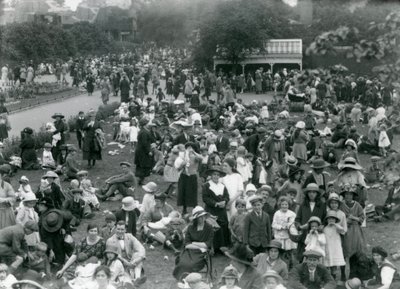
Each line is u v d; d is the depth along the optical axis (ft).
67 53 149.69
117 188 64.18
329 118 99.45
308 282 35.83
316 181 49.34
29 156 78.95
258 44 83.15
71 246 43.50
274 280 32.78
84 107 133.69
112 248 38.11
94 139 79.92
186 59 122.42
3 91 138.21
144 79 143.02
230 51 93.81
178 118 95.86
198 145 68.44
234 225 45.32
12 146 83.25
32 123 113.50
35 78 156.56
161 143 78.69
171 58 138.82
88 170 78.74
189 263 38.37
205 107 119.34
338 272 42.60
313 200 42.50
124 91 129.49
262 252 41.65
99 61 150.71
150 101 112.98
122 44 125.49
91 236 40.11
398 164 70.38
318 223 40.06
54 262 43.14
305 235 41.65
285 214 43.04
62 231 43.16
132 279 39.32
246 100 126.62
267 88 132.36
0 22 135.85
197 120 88.89
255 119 98.73
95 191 64.64
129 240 40.37
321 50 21.68
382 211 57.00
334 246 40.22
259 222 42.14
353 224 41.39
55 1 148.97
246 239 42.19
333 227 40.40
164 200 51.42
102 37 125.80
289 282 36.60
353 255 40.88
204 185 47.14
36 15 148.56
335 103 103.09
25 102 135.85
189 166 55.88
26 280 33.58
